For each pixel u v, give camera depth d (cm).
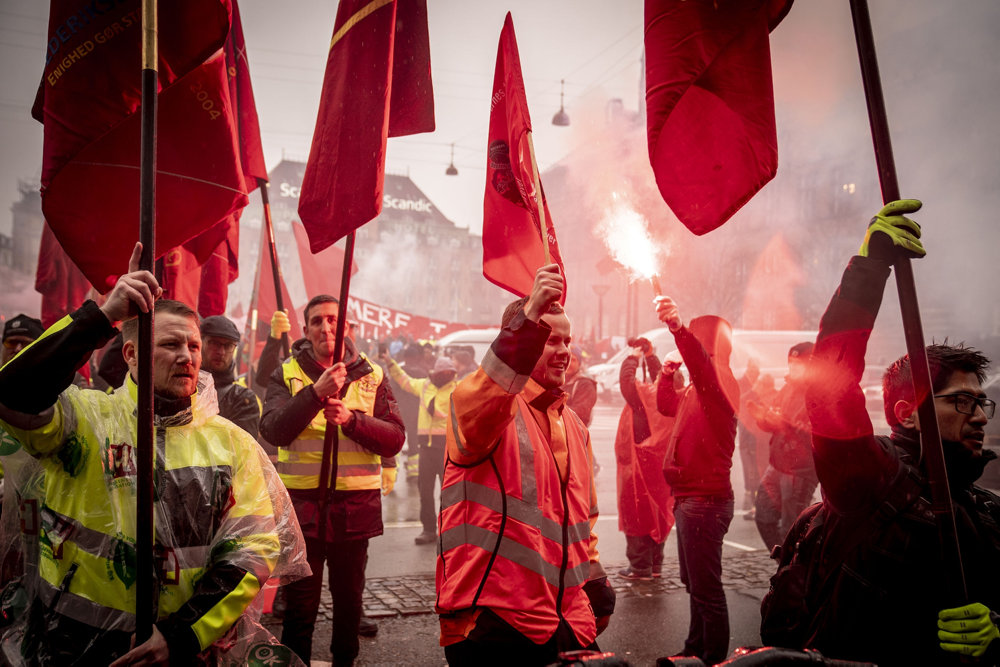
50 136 257
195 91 275
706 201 251
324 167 362
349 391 400
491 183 318
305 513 379
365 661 434
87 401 221
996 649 191
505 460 232
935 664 203
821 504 235
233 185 280
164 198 274
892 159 211
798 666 141
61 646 206
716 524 410
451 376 741
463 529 232
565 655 140
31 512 228
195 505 223
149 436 204
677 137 252
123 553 212
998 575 211
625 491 600
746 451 918
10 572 228
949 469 218
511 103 279
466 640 225
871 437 207
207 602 209
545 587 227
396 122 413
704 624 401
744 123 252
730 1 253
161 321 228
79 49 258
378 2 356
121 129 266
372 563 645
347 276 382
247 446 238
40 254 556
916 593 204
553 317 246
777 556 245
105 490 215
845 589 211
